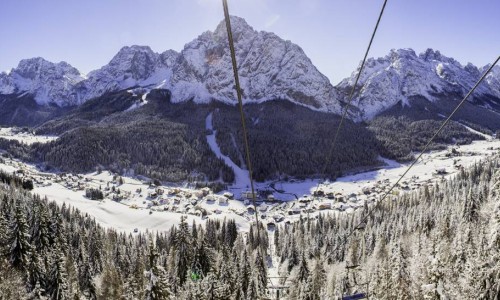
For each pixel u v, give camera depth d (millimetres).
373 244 107562
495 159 192625
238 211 190750
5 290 53938
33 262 61625
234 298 67875
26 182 194250
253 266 84562
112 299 72500
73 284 66312
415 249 70688
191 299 59094
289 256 109938
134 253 94188
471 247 58781
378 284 60969
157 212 182375
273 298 87188
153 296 43500
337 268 89875
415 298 50156
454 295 45375
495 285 40656
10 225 63969
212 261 80750
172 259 89125
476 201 88000
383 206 153125
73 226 118000
